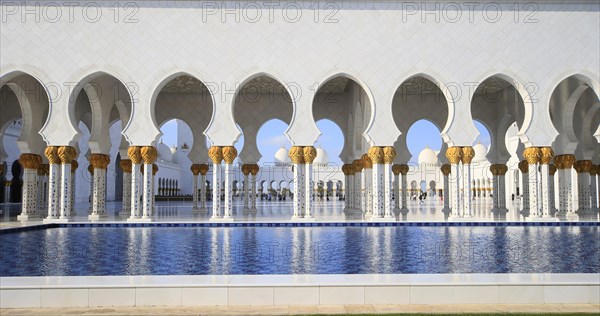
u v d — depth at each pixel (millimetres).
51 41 12375
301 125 12547
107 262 6715
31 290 4434
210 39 12562
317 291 4535
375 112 12617
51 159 12414
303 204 12617
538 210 12773
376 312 4184
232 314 4141
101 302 4465
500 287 4555
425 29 12734
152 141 12438
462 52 12711
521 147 16906
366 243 8711
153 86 12438
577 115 17297
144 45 12477
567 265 6457
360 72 12641
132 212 12484
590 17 12789
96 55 12406
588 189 16922
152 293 4492
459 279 4738
